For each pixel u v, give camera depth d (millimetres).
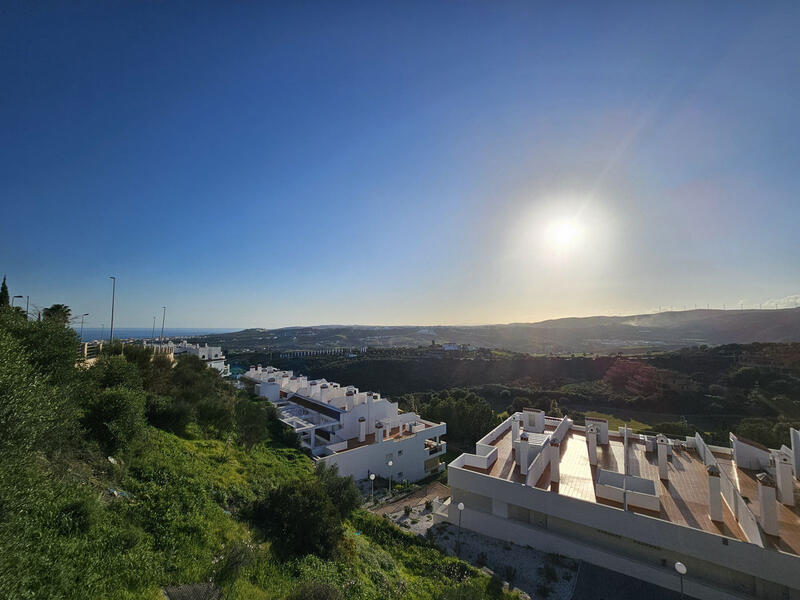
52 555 8125
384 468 34688
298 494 15391
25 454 8594
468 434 47938
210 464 19078
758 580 16031
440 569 17828
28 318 16844
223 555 11430
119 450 14930
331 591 10695
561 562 19625
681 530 17516
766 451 23984
